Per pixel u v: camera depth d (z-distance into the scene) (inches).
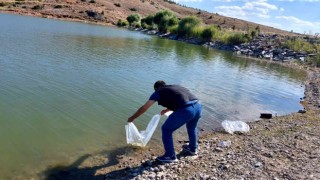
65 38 1695.4
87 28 2797.7
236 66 1502.2
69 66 949.8
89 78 836.6
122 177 370.9
